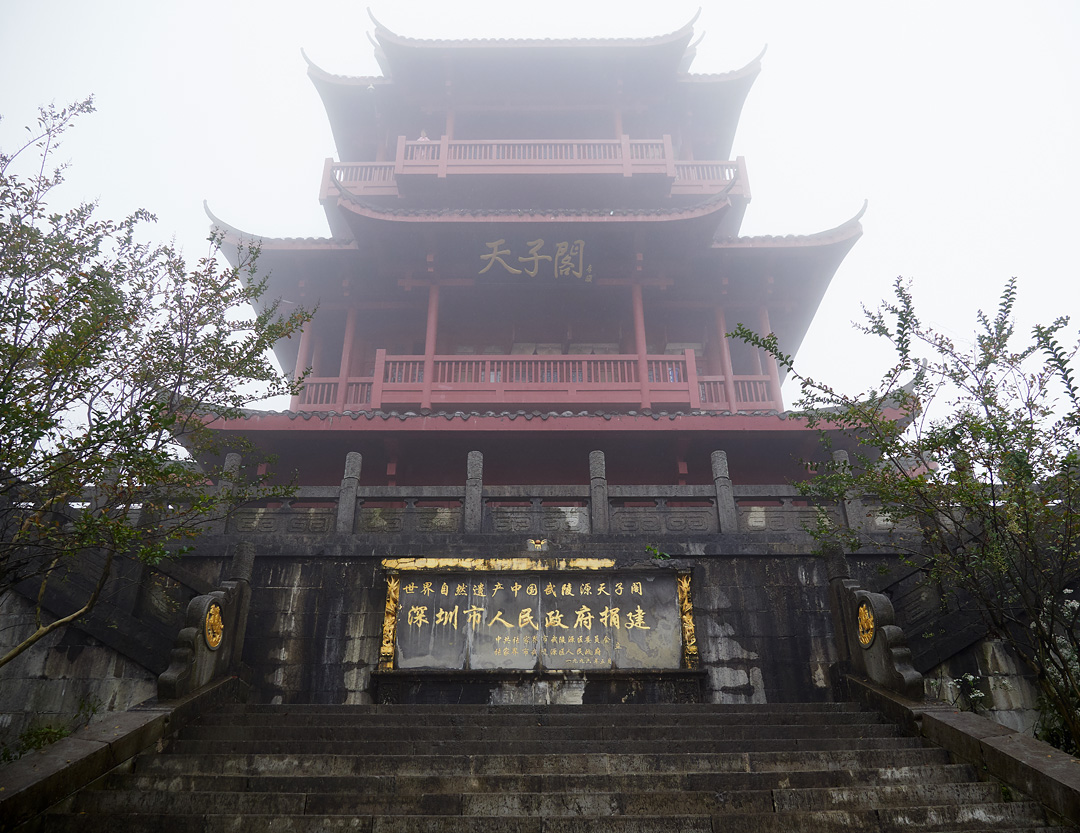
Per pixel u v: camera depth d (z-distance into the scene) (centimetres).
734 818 711
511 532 1404
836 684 1216
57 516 1072
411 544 1355
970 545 1145
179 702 977
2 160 946
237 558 1255
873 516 1395
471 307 2622
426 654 1246
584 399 2239
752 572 1343
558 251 2381
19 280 893
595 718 1015
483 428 1844
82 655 1165
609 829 704
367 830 709
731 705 1073
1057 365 861
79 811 760
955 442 895
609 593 1295
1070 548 929
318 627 1287
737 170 2684
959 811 727
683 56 3052
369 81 2916
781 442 1933
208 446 1120
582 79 2962
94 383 885
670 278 2495
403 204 2744
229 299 1052
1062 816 708
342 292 2527
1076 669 973
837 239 2392
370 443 1906
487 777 804
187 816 719
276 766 854
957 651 1152
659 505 1439
